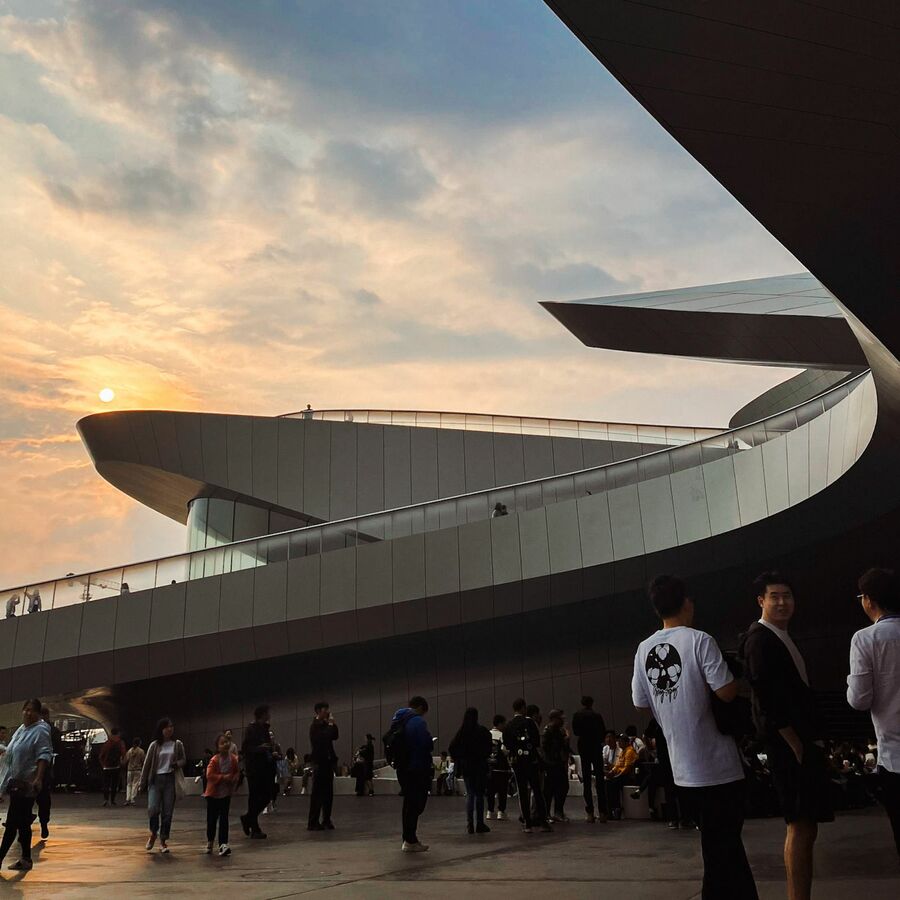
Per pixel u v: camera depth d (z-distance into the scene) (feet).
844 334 66.74
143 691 101.96
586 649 93.30
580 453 124.26
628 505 88.17
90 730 113.91
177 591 98.53
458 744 40.78
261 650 95.30
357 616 93.56
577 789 65.82
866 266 39.32
